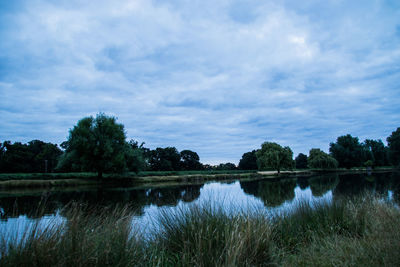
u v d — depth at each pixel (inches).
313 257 165.3
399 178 1237.7
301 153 4340.6
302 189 797.9
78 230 124.3
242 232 161.6
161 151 3294.8
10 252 104.2
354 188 722.8
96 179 1269.7
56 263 106.0
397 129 2452.0
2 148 2303.2
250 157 3865.7
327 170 2751.0
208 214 181.9
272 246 176.9
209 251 140.3
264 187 943.7
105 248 124.7
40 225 120.9
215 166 4084.6
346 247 177.8
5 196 711.7
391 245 153.6
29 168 2319.1
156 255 154.0
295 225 238.2
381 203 266.1
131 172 1398.9
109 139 1314.0
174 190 872.9
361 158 3068.4
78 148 1262.3
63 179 1179.9
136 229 168.4
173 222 183.2
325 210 260.8
